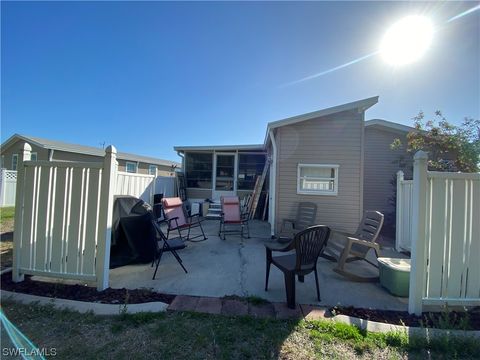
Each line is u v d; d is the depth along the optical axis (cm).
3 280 312
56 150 1339
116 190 579
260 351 185
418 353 187
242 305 254
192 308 246
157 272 355
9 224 698
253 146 980
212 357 178
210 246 507
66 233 295
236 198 628
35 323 219
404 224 516
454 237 252
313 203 559
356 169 589
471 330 215
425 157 248
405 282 290
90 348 186
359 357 181
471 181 253
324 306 260
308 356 181
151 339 197
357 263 427
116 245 395
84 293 280
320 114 577
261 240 566
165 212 561
